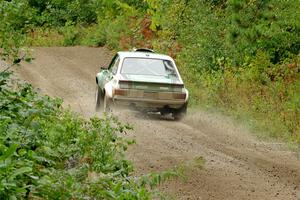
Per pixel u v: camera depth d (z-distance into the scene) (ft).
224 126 93.04
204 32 150.00
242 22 137.18
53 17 245.86
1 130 36.86
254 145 78.95
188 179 56.13
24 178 31.24
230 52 135.03
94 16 244.83
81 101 115.96
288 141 83.46
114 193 33.09
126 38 199.11
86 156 45.37
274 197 52.90
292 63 121.90
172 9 176.96
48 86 135.74
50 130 45.98
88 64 178.70
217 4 166.81
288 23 131.95
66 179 32.32
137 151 67.77
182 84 97.25
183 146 73.31
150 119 96.68
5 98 42.27
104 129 49.67
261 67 121.60
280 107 98.99
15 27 60.18
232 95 109.60
